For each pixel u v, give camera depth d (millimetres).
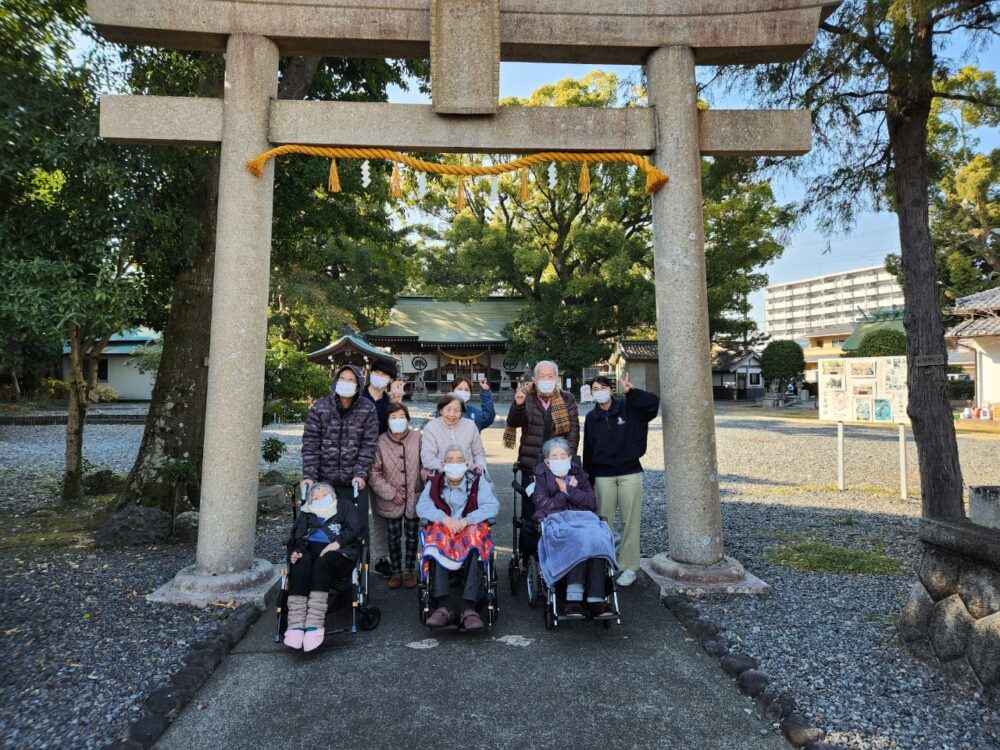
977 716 2938
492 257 32781
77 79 6035
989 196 19688
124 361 32406
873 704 3059
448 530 4105
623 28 4789
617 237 29469
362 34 4660
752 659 3508
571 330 34219
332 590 4023
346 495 4586
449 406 4859
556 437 4938
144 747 2725
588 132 4832
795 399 32531
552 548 4051
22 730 2859
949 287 23234
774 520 7199
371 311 36906
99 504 8055
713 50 4863
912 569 5258
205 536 4617
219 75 6910
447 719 2996
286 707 3111
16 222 5480
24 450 13438
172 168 6184
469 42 4656
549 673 3475
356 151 4734
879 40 5371
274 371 9570
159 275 7160
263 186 4730
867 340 24625
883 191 6336
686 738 2844
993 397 20188
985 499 3283
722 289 28656
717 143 4918
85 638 3857
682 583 4688
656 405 4969
